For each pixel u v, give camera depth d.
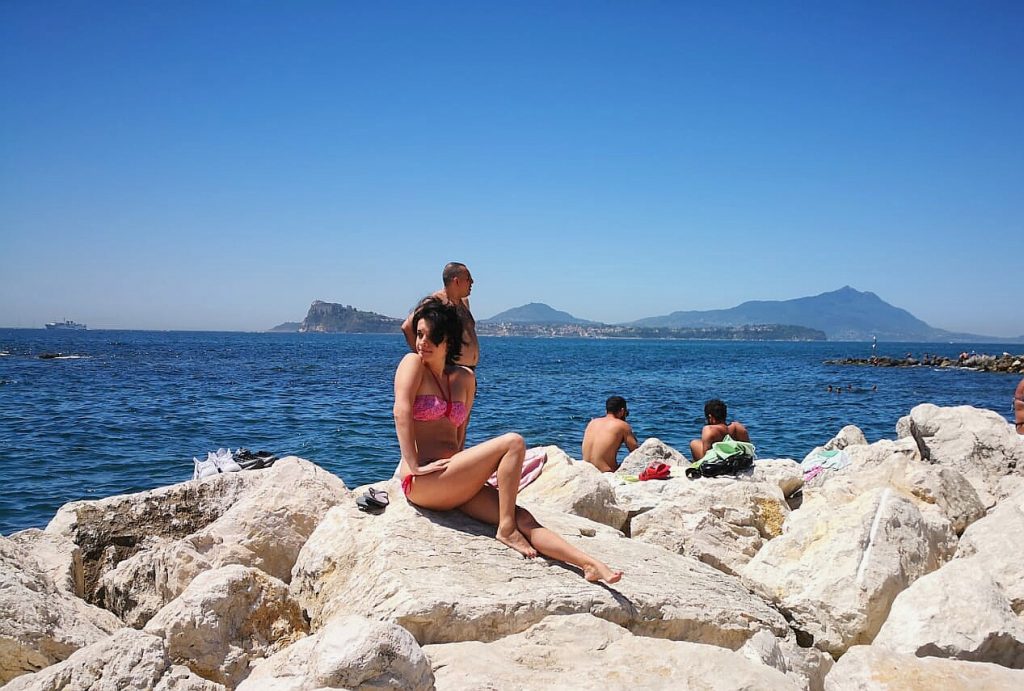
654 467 9.91
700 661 4.18
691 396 36.72
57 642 4.32
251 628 4.59
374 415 25.67
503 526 5.16
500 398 34.38
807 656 5.26
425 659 3.72
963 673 4.53
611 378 51.50
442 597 4.34
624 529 7.71
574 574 4.95
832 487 8.16
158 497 6.86
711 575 5.74
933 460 9.41
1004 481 8.80
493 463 5.24
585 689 3.86
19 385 37.06
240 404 28.81
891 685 4.41
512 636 4.36
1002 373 67.62
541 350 136.62
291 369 56.16
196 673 4.33
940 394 40.91
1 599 4.29
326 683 3.53
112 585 5.82
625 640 4.43
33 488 13.93
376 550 4.94
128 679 3.75
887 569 5.78
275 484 6.43
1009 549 6.23
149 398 30.70
